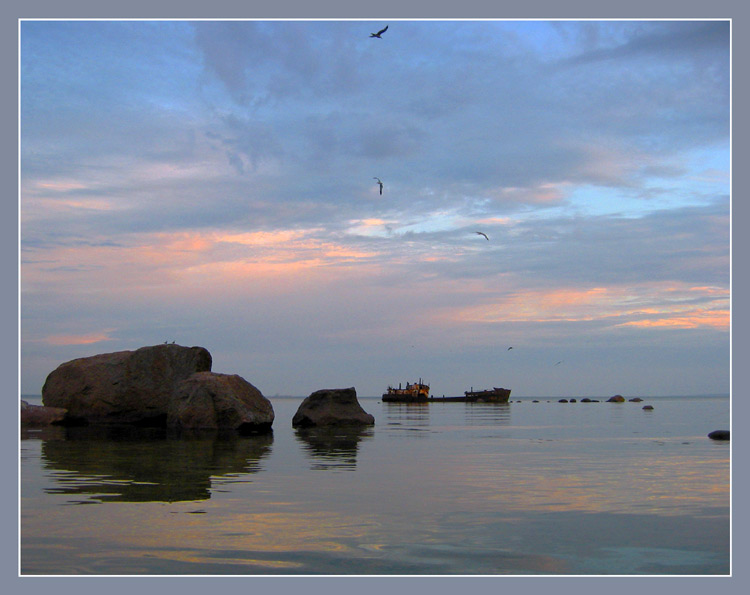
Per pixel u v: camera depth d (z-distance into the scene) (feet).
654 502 37.17
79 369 102.42
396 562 26.16
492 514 34.01
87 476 46.16
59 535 29.58
